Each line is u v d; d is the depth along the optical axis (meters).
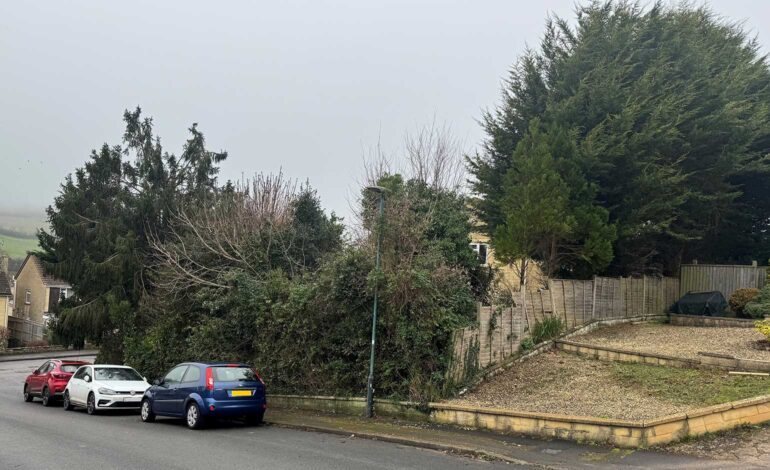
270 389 19.03
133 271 27.58
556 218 18.97
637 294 22.52
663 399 12.20
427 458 10.14
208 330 20.89
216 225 24.08
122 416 18.33
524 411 12.03
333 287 16.19
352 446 11.48
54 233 28.78
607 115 21.09
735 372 13.10
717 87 23.72
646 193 21.14
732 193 23.61
